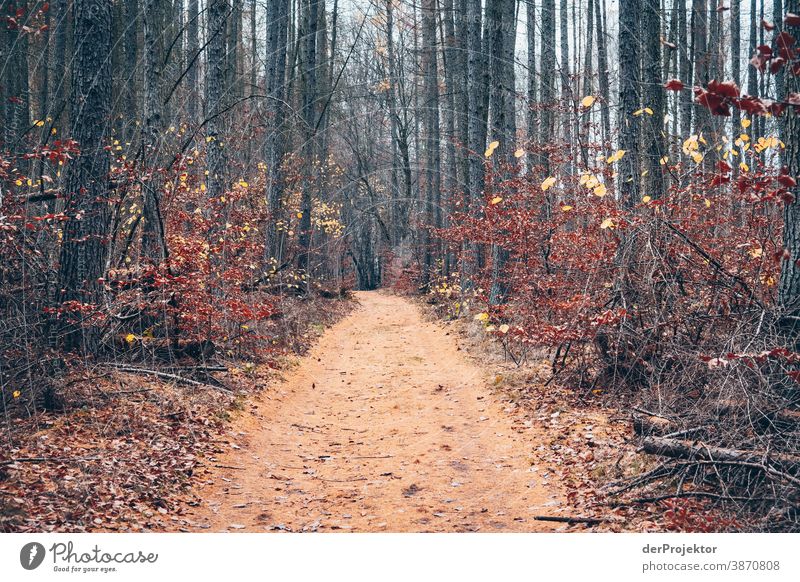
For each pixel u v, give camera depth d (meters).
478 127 18.33
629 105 10.53
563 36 25.97
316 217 25.56
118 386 8.91
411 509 6.36
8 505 5.29
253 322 13.38
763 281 7.91
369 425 9.70
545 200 12.62
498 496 6.66
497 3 18.25
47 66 16.88
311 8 24.17
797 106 3.38
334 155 40.91
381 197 47.81
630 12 10.57
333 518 6.18
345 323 22.58
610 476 6.44
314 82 24.56
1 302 8.47
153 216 10.96
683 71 18.34
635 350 8.67
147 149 11.16
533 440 8.14
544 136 18.44
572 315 9.75
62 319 8.86
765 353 5.46
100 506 5.67
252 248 12.45
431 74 30.41
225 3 14.14
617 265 8.83
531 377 10.88
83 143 9.27
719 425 6.08
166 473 6.70
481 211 16.41
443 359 14.72
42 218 7.73
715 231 9.38
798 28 6.39
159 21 20.20
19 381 7.99
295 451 8.46
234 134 15.08
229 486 6.94
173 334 10.78
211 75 14.00
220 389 10.09
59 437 7.14
